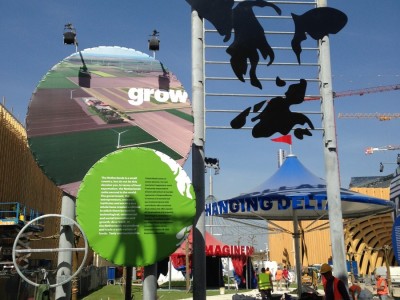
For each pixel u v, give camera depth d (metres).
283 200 12.83
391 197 36.94
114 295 25.53
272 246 70.25
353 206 15.74
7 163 30.70
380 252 49.53
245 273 33.25
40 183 39.97
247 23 10.41
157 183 7.48
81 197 7.25
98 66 9.08
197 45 10.16
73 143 8.57
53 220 43.94
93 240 7.16
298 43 10.59
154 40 9.37
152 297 7.52
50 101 8.70
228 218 17.09
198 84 9.99
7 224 20.81
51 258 41.69
